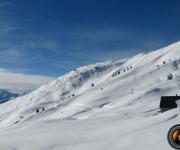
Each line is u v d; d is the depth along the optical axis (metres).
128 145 17.41
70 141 21.69
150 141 17.14
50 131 27.62
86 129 27.31
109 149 17.58
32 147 20.61
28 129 34.09
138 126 23.77
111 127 25.42
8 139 23.09
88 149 18.31
